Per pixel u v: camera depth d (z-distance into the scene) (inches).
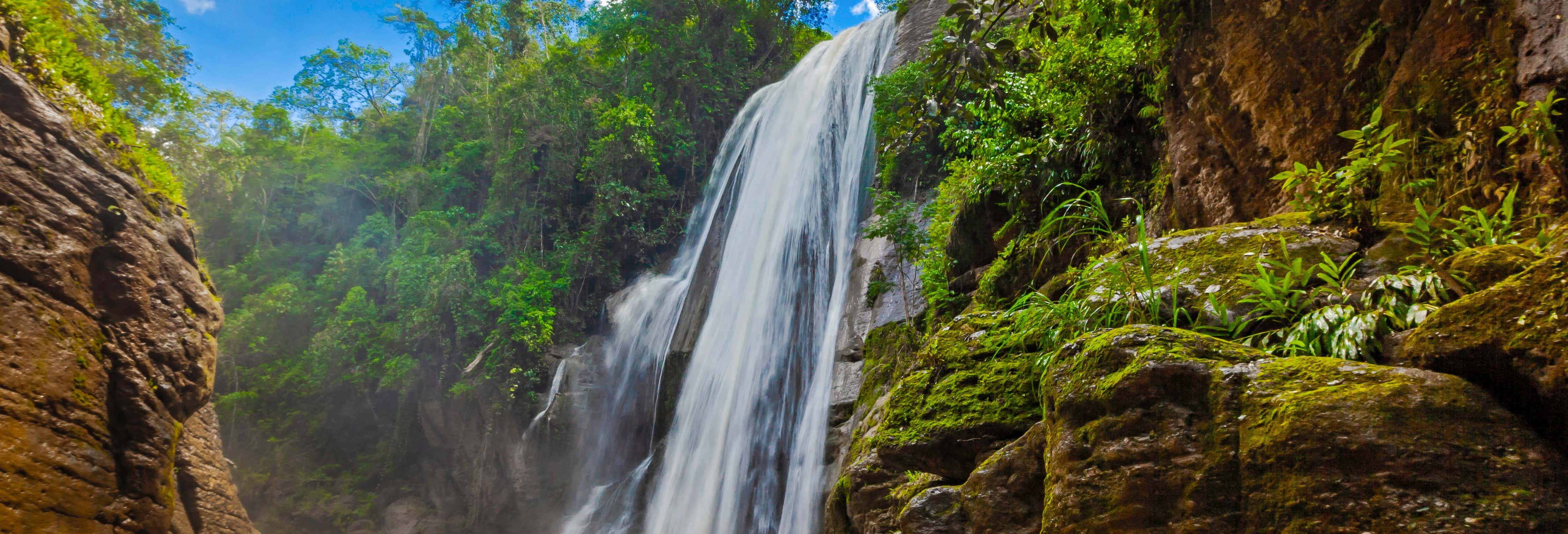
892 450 150.2
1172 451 78.6
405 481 1021.2
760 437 606.5
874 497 175.0
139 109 833.5
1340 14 181.8
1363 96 173.9
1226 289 116.3
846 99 778.2
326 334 1081.4
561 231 1121.4
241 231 1437.0
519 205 1139.3
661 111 1134.4
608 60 1208.2
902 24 741.3
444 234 1125.1
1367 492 64.2
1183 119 245.0
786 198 776.9
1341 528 64.1
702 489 637.3
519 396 907.4
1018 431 134.6
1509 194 105.7
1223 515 72.6
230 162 1445.6
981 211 384.2
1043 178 343.9
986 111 383.6
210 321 430.3
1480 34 134.3
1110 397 85.2
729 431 642.2
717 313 773.9
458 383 934.4
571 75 1176.2
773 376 634.8
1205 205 231.1
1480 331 72.1
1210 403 79.1
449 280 1000.9
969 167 405.7
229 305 1307.8
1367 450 65.5
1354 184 118.6
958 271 404.5
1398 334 88.6
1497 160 124.3
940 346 165.3
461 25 1405.0
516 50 1434.5
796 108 881.5
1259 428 73.5
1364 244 115.4
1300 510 67.0
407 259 1056.8
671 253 1081.4
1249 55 211.9
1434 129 142.6
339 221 1461.6
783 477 567.8
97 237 362.6
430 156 1489.9
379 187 1454.2
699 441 679.1
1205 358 83.7
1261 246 121.1
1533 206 114.2
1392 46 164.2
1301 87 192.9
